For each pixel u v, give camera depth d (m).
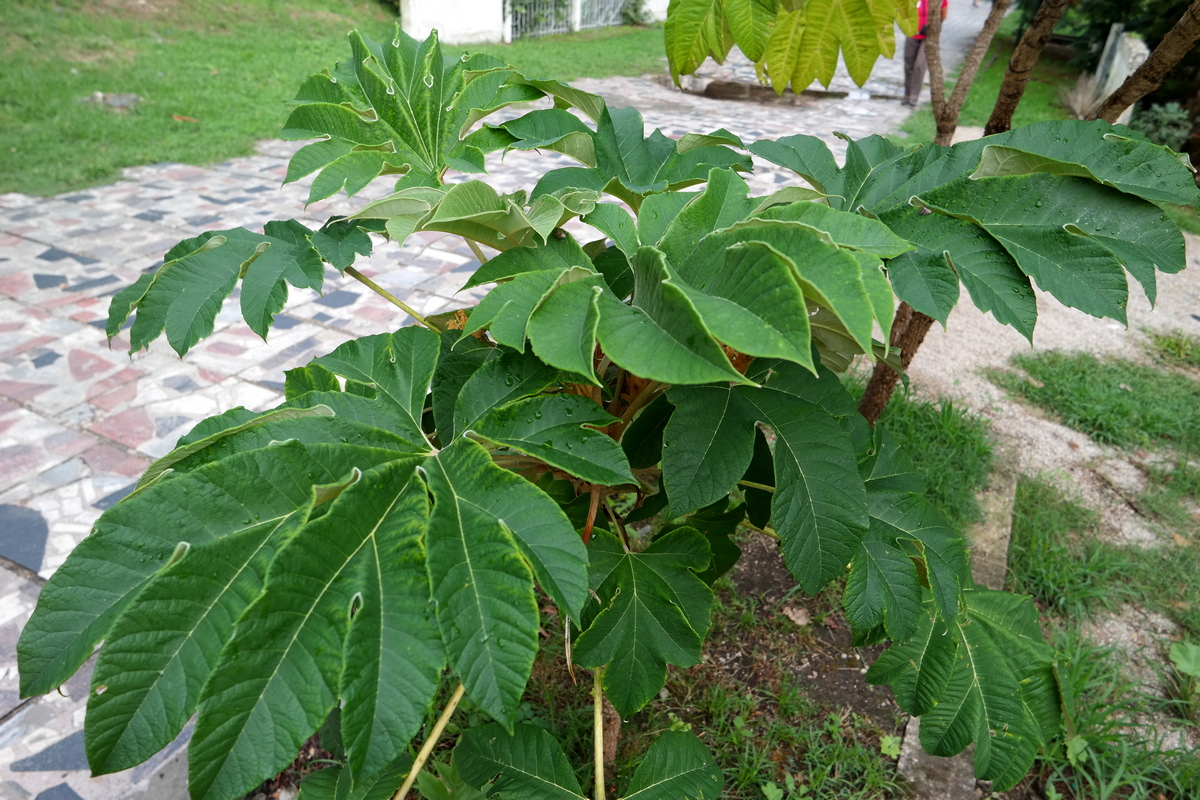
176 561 0.92
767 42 1.52
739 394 1.39
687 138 1.81
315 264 1.57
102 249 5.64
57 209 6.29
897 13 1.45
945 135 3.04
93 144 7.69
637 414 1.58
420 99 1.76
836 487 1.32
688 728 2.49
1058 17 1.96
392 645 0.86
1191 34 1.78
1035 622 1.88
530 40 15.48
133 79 9.60
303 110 1.73
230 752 0.78
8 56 9.40
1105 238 1.34
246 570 0.94
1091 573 3.14
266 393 4.16
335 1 15.02
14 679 2.56
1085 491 3.73
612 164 1.81
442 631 0.87
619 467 1.12
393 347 1.41
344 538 0.93
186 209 6.42
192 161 7.55
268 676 0.82
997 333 5.38
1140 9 11.47
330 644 0.85
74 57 9.92
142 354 4.43
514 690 0.85
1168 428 4.16
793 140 1.74
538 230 1.36
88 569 0.93
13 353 4.36
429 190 1.43
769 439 2.97
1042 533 3.34
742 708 2.55
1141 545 3.39
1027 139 1.45
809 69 1.56
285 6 13.99
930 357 4.97
